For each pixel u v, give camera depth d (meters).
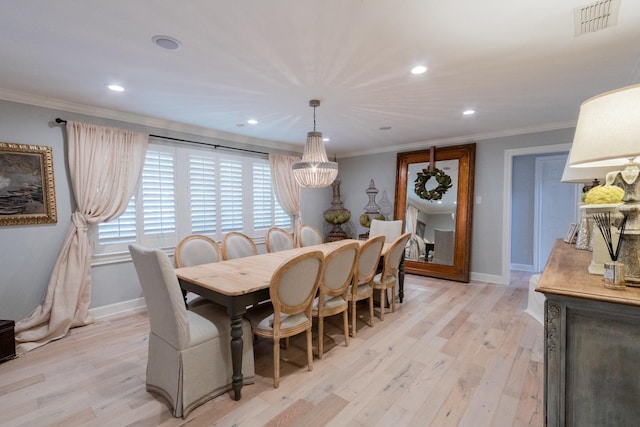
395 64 2.29
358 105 3.25
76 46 2.01
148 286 1.86
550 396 1.11
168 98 3.01
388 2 1.58
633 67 2.33
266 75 2.47
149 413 1.83
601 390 1.05
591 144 1.10
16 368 2.35
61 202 3.11
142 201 3.68
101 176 3.28
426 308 3.62
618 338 1.02
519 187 5.63
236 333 1.96
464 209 4.77
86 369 2.33
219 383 2.00
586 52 2.11
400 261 3.77
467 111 3.47
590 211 1.41
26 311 2.91
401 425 1.73
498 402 1.92
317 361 2.44
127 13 1.66
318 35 1.89
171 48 2.04
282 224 5.43
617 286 1.07
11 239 2.84
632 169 1.16
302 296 2.17
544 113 3.57
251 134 4.68
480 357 2.47
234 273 2.44
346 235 5.95
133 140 3.54
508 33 1.88
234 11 1.65
